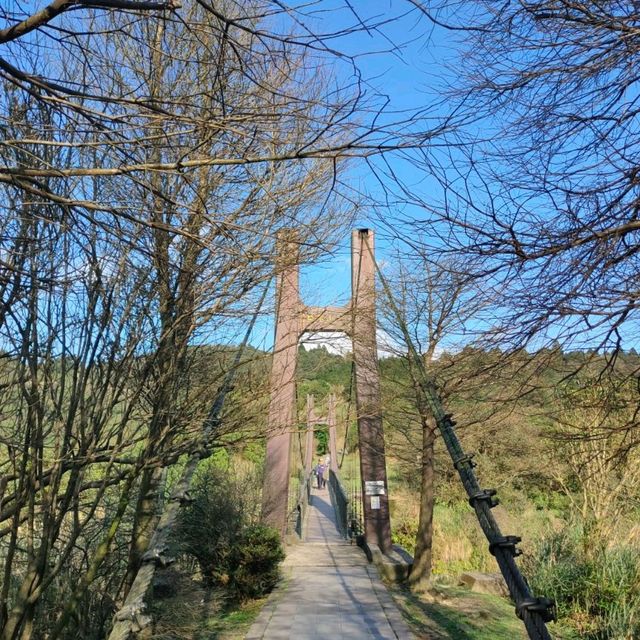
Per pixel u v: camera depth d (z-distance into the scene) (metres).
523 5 3.64
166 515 3.09
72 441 4.28
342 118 2.88
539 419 6.91
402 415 10.63
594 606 8.43
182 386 5.40
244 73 2.84
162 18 2.46
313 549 12.97
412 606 8.77
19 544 4.86
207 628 7.33
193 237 2.91
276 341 7.49
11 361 4.29
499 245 3.99
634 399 4.62
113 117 2.52
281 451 13.15
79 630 4.82
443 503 18.45
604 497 9.16
